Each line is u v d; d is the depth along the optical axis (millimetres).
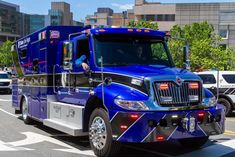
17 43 15688
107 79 8891
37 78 12977
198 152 9680
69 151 9781
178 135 8289
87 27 11320
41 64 12484
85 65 9578
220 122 9031
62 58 11344
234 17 100062
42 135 12102
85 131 9586
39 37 12688
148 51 10070
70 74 10594
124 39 9844
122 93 8312
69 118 10352
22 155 9352
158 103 8234
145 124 8000
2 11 153750
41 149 10039
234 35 98562
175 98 8414
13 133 12484
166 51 10414
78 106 10000
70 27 11984
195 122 8484
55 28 11859
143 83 8289
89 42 9641
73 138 11617
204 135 8688
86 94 9703
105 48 9578
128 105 8102
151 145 10492
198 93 8766
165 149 10031
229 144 10711
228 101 18031
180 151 9797
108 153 8625
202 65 44344
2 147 10281
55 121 11109
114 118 8258
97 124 8906
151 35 10141
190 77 8719
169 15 108625
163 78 8367
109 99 8430
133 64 9625
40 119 12633
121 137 8141
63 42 11273
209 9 103250
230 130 13453
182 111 8398
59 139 11453
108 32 9641
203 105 8750
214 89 18094
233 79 18078
